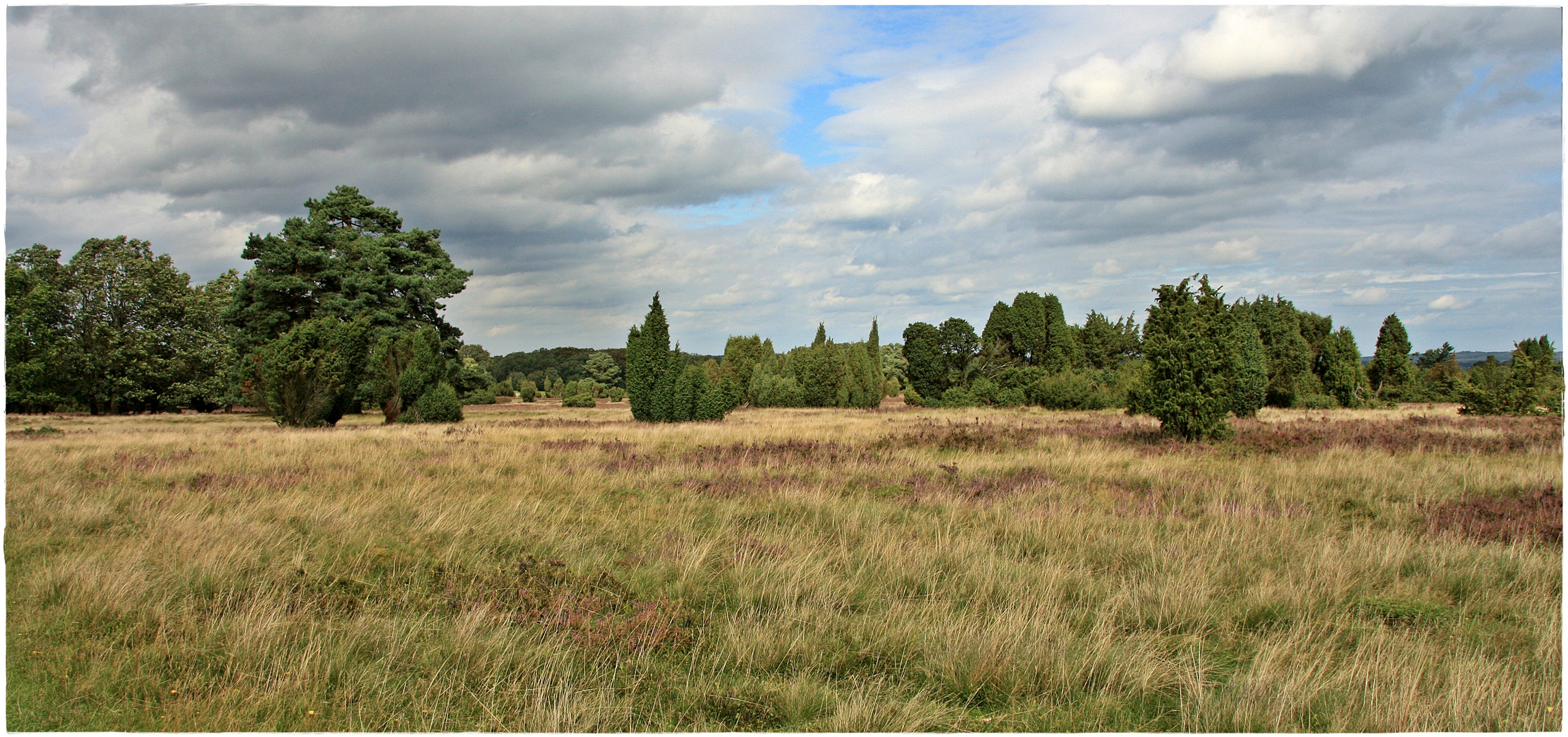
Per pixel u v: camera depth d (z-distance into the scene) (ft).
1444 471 34.55
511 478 34.30
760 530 23.75
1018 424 70.85
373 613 15.49
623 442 52.08
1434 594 17.21
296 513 24.72
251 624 14.30
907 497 30.01
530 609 16.08
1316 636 14.94
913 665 13.74
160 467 35.81
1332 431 52.95
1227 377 48.34
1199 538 21.89
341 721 11.55
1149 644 14.28
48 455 39.65
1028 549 21.34
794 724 11.65
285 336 77.77
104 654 13.23
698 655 14.21
